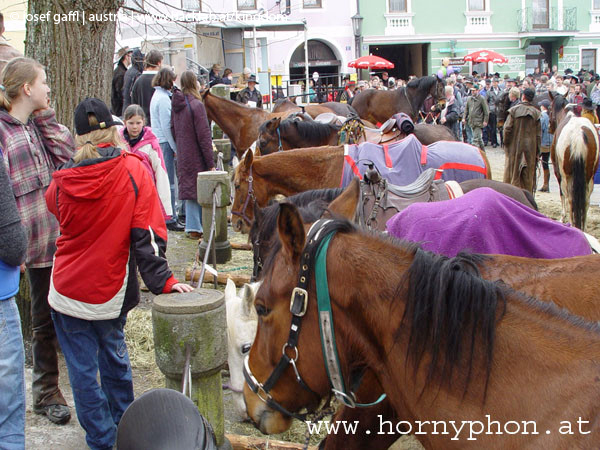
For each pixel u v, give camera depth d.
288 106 9.94
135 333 4.52
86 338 2.84
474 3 26.92
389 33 26.34
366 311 1.66
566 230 2.82
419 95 11.94
